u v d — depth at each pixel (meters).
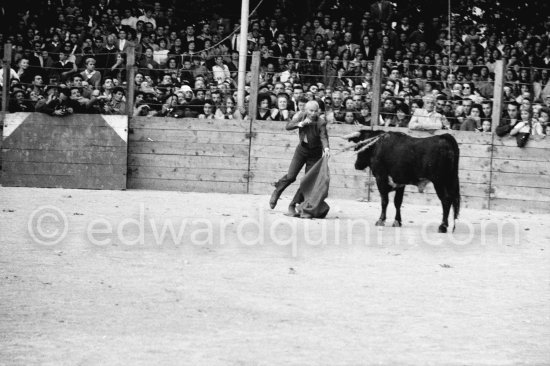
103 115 19.56
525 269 11.42
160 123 19.70
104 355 7.23
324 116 19.47
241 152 19.62
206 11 24.44
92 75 20.67
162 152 19.73
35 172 19.55
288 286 9.88
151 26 22.44
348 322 8.41
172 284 9.82
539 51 22.92
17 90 19.91
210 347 7.49
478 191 18.94
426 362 7.26
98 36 22.33
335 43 22.16
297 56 21.94
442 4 24.48
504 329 8.38
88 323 8.19
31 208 15.48
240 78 20.08
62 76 20.42
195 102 20.03
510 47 22.66
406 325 8.38
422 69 21.44
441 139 14.26
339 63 21.45
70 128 19.55
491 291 10.02
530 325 8.55
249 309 8.78
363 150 14.95
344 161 19.19
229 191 19.67
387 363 7.19
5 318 8.31
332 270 10.86
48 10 23.23
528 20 24.73
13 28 23.19
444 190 14.31
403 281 10.37
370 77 19.84
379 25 22.81
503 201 18.86
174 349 7.42
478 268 11.38
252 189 19.61
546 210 18.70
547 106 19.84
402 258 11.85
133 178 19.78
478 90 20.50
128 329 8.01
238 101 20.03
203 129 19.67
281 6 24.33
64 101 19.55
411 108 19.78
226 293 9.45
